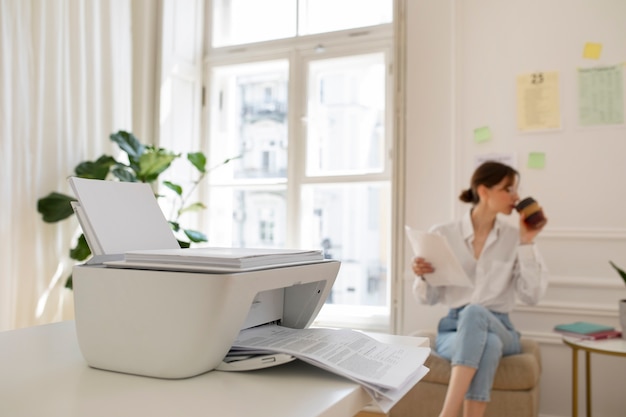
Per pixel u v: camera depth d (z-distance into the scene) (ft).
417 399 6.86
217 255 2.16
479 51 8.58
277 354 2.12
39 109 8.03
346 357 2.16
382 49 9.78
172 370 2.02
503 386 6.38
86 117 8.99
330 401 1.76
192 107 11.14
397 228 9.03
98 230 2.41
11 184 7.60
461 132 8.58
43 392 1.86
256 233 11.17
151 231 2.71
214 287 1.96
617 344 6.29
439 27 8.89
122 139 8.76
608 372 7.67
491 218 7.38
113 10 9.53
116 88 9.56
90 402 1.75
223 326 2.02
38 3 8.04
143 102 10.23
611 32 7.91
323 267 2.65
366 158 10.23
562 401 7.84
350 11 10.28
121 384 1.96
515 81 8.35
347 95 10.41
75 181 2.45
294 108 10.40
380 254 10.62
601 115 7.88
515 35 8.39
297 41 10.46
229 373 2.12
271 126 11.10
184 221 10.83
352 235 10.99
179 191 9.53
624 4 7.86
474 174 7.56
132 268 2.16
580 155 7.96
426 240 6.68
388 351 2.32
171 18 10.59
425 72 8.93
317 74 10.57
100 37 9.31
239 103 11.43
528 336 8.03
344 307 10.01
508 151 8.32
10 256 7.53
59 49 8.43
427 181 8.79
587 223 7.88
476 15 8.63
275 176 10.97
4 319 7.36
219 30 11.51
